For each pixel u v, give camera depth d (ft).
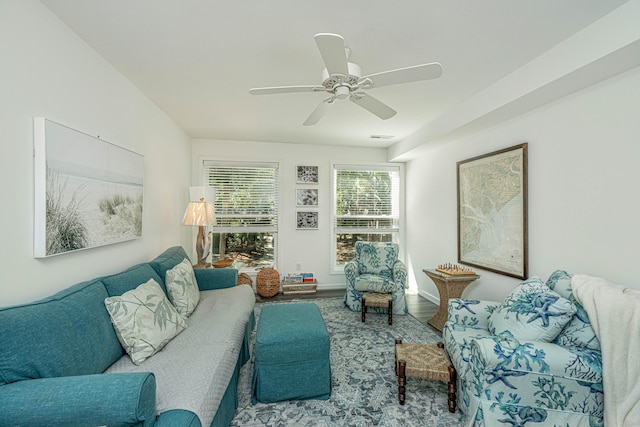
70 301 4.31
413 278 15.08
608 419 4.34
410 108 9.68
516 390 4.64
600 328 4.63
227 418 5.18
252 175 14.62
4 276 4.03
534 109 7.76
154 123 9.18
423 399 6.18
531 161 7.91
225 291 9.08
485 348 4.73
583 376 4.50
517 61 6.63
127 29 5.41
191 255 13.57
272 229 14.83
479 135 10.08
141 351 4.91
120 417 3.08
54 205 4.76
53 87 4.91
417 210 14.67
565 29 5.45
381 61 6.55
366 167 15.70
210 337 5.84
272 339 6.01
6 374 3.26
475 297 10.27
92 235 5.80
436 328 9.89
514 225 8.50
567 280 5.87
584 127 6.50
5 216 4.04
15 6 4.18
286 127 11.87
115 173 6.68
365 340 9.04
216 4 4.75
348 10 4.89
